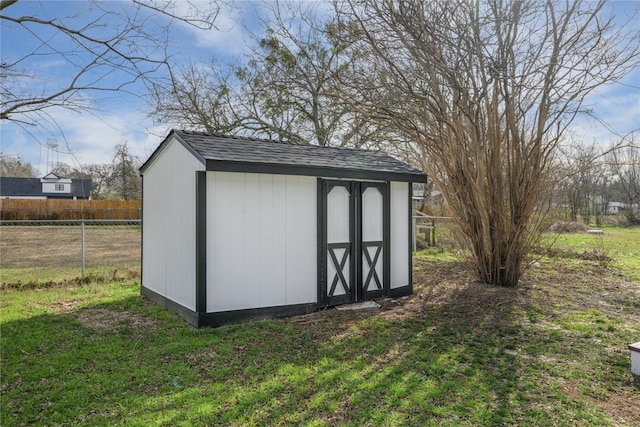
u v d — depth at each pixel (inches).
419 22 222.5
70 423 109.7
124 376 139.4
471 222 288.8
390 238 263.0
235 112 581.0
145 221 277.7
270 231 215.9
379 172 247.6
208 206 198.4
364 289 250.5
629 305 237.5
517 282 283.3
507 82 243.6
